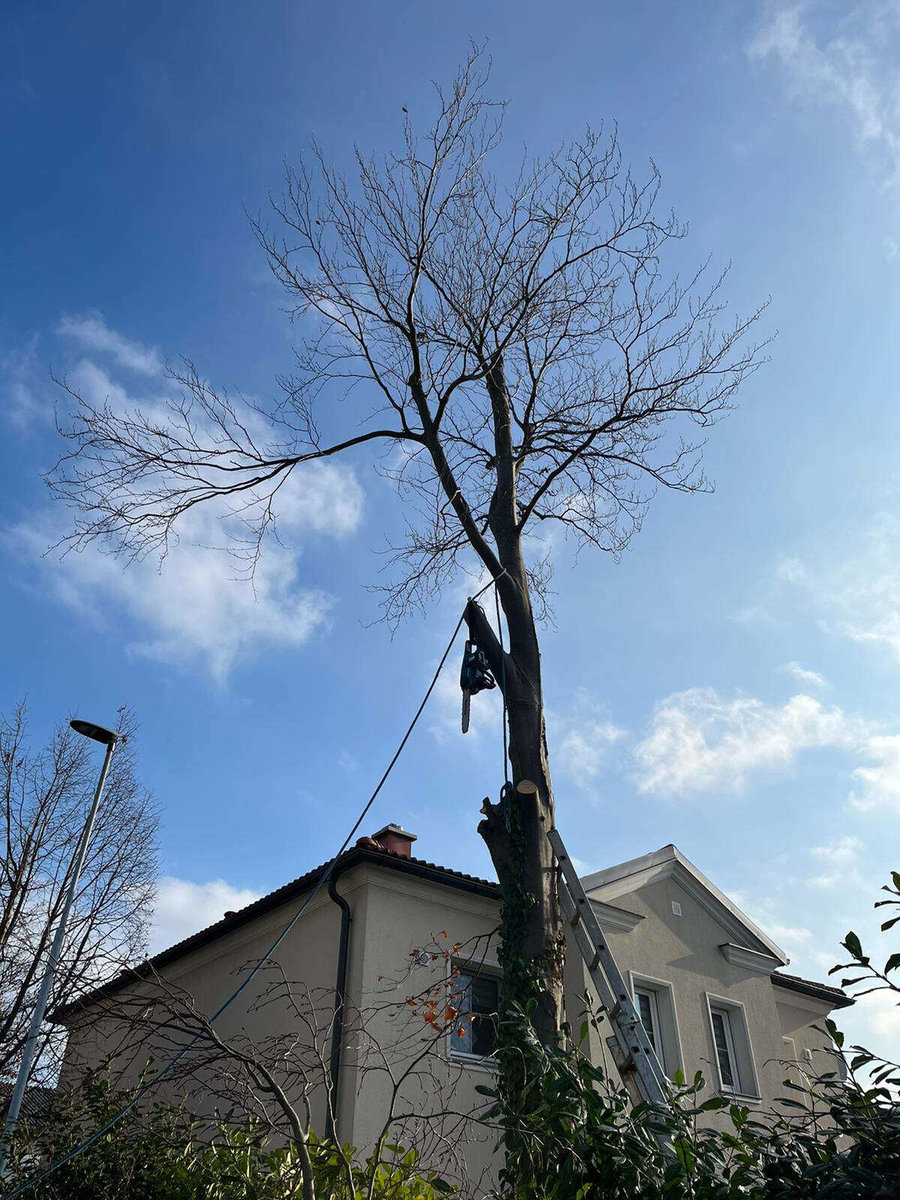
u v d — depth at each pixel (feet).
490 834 31.86
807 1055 57.41
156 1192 21.93
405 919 42.88
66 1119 25.16
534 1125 15.79
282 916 47.47
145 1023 22.11
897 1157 11.60
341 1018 38.42
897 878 12.53
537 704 33.81
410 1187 19.53
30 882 70.64
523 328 40.22
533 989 27.96
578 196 39.73
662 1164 14.38
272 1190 19.99
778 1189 12.74
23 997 59.00
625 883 50.70
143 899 73.61
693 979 50.57
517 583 36.52
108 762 41.75
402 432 40.52
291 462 40.32
